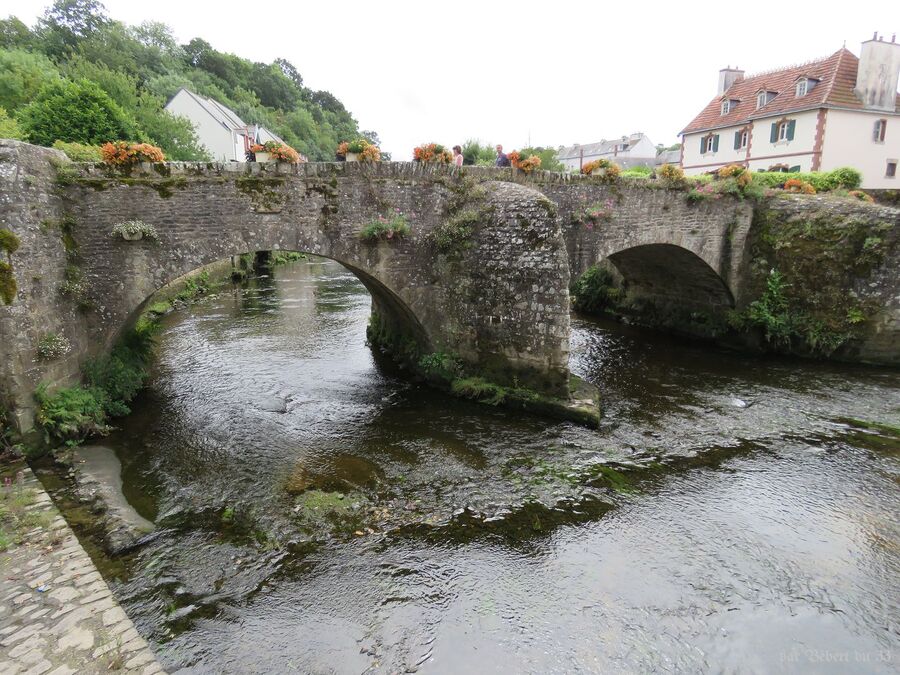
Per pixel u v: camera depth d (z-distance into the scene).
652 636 4.79
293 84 75.94
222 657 4.41
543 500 6.90
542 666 4.46
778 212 14.09
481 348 10.20
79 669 3.79
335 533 6.11
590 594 5.29
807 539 6.19
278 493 6.89
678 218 13.22
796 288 13.65
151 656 3.96
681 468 7.80
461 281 10.12
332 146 69.25
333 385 11.09
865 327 12.70
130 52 48.62
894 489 7.25
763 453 8.27
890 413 9.84
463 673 4.37
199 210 8.38
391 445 8.35
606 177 11.84
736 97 32.06
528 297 9.44
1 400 6.89
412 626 4.84
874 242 12.35
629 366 13.02
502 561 5.74
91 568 4.95
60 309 7.73
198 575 5.35
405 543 5.98
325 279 28.11
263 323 17.05
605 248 12.22
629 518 6.57
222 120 37.47
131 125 19.19
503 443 8.48
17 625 4.18
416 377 11.47
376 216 9.60
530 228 9.30
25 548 5.21
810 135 26.62
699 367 12.91
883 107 26.69
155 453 7.86
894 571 5.66
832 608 5.15
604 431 9.02
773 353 14.01
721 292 14.99
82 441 7.86
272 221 8.82
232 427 8.92
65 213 7.86
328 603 5.08
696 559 5.84
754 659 4.55
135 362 10.35
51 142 16.84
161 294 19.12
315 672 4.32
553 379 9.52
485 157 18.62
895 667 4.48
